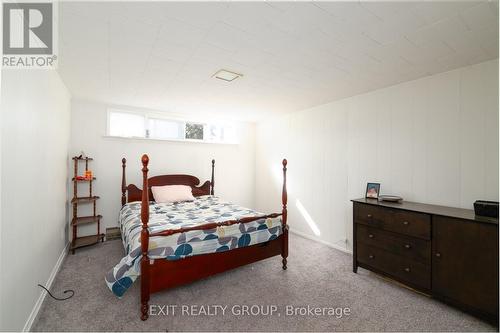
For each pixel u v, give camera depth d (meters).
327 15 1.48
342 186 3.32
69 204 3.33
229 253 2.31
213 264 2.21
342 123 3.33
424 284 2.05
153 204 3.54
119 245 3.32
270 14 1.47
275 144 4.57
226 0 1.34
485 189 2.10
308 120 3.88
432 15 1.48
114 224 3.69
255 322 1.80
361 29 1.63
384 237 2.35
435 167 2.41
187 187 4.01
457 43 1.82
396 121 2.73
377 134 2.91
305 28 1.62
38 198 1.89
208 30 1.65
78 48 1.91
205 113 4.27
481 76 2.14
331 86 2.80
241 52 1.97
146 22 1.55
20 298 1.51
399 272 2.23
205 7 1.40
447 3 1.37
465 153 2.22
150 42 1.81
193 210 3.14
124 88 2.93
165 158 4.14
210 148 4.60
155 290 1.92
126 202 3.69
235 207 3.34
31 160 1.71
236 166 4.88
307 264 2.85
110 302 2.02
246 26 1.60
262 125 4.91
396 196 2.66
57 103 2.50
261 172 4.92
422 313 1.91
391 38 1.75
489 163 2.09
